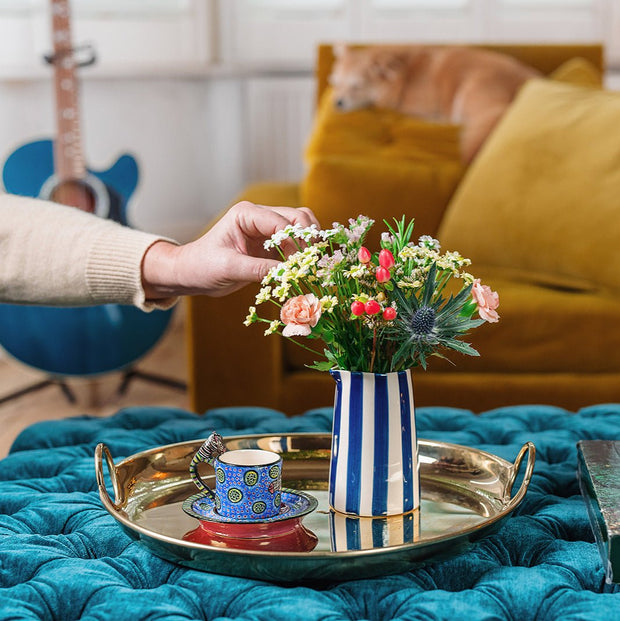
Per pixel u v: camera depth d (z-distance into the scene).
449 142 2.57
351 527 0.94
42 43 3.49
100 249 1.12
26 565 0.89
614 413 1.45
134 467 1.10
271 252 1.10
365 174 2.43
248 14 3.97
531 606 0.82
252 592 0.83
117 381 3.30
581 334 2.06
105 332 2.92
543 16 3.97
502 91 2.62
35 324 2.88
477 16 3.96
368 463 0.97
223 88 4.02
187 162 4.03
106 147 3.80
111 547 0.96
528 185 2.26
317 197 2.40
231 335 2.13
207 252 1.07
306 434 1.22
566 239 2.16
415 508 0.99
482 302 0.90
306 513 0.94
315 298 0.90
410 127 2.60
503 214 2.27
